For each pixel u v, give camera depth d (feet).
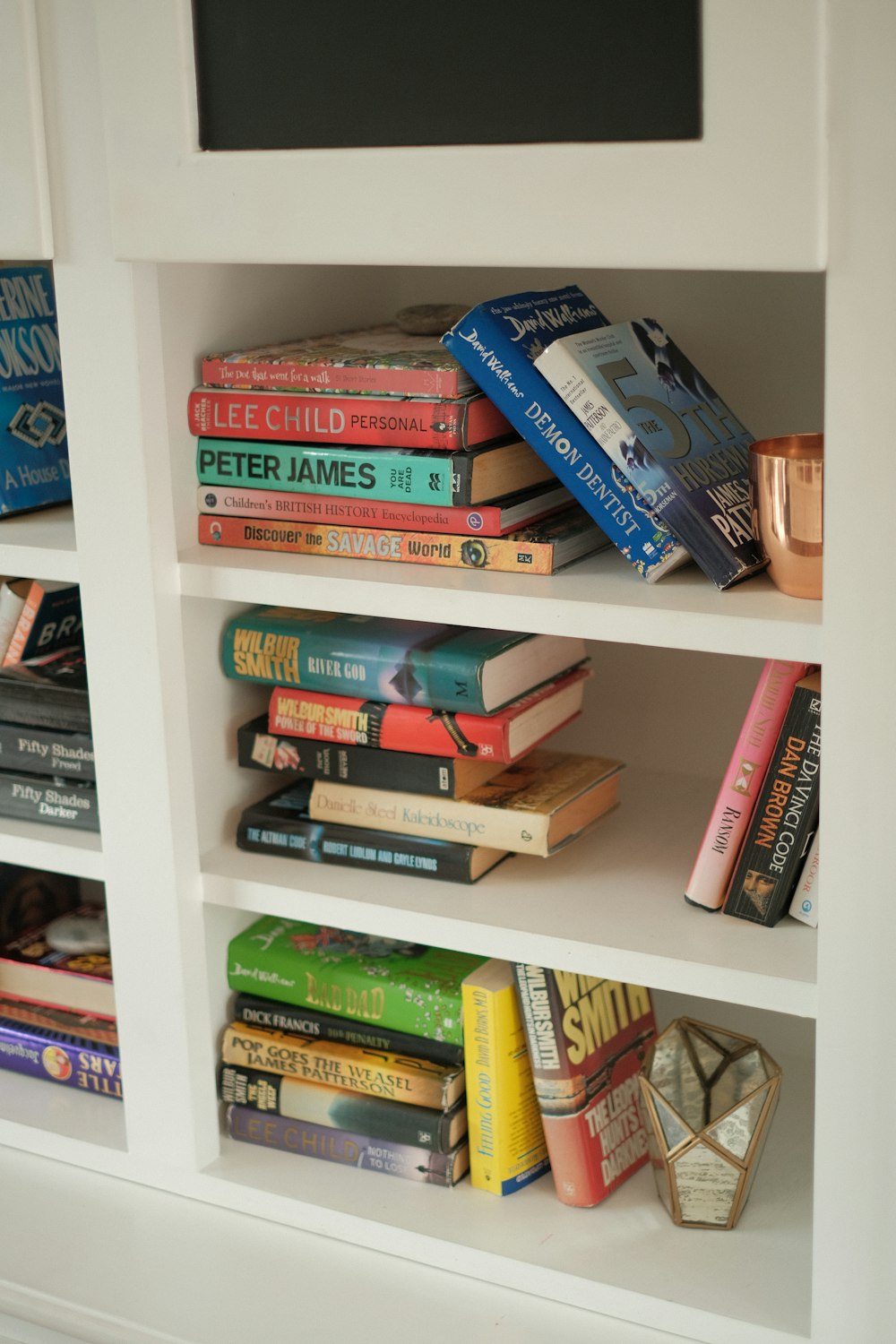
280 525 3.89
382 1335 3.67
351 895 3.91
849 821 3.14
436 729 3.89
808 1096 4.55
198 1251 4.02
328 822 4.12
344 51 3.17
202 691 4.10
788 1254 3.81
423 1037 4.09
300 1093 4.25
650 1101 3.90
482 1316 3.74
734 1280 3.70
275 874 4.06
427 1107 4.10
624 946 3.56
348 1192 4.11
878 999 3.20
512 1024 4.00
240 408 3.84
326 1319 3.74
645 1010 4.36
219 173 3.34
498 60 3.04
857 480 2.95
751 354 4.31
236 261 3.39
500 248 3.12
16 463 4.31
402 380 3.65
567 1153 3.99
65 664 4.42
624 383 3.49
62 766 4.27
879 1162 3.29
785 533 3.24
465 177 3.11
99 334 3.65
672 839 4.22
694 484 3.43
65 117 3.51
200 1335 3.69
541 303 3.71
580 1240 3.89
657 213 2.96
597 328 3.82
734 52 2.81
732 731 4.66
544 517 3.80
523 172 3.06
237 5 3.24
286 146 3.28
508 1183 4.09
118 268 3.57
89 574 3.85
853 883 3.17
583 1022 4.02
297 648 4.00
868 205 2.80
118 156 3.43
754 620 3.18
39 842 4.23
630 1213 4.01
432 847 3.97
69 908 5.14
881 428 2.90
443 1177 4.10
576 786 4.05
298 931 4.41
